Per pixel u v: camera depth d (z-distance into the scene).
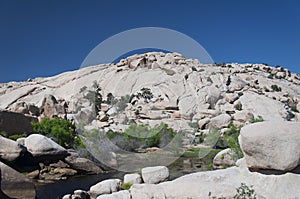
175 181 4.83
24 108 20.92
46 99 20.69
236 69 51.09
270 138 4.02
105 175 9.79
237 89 38.12
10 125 12.41
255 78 48.66
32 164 9.58
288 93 45.66
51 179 9.36
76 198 7.04
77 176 9.84
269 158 4.00
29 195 7.01
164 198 4.60
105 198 5.01
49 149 9.62
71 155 10.27
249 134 4.21
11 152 8.54
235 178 4.46
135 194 4.85
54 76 46.97
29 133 13.02
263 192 4.03
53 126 12.93
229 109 26.34
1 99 40.09
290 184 3.90
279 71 59.25
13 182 6.82
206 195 4.29
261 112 30.17
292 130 3.99
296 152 3.89
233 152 8.69
